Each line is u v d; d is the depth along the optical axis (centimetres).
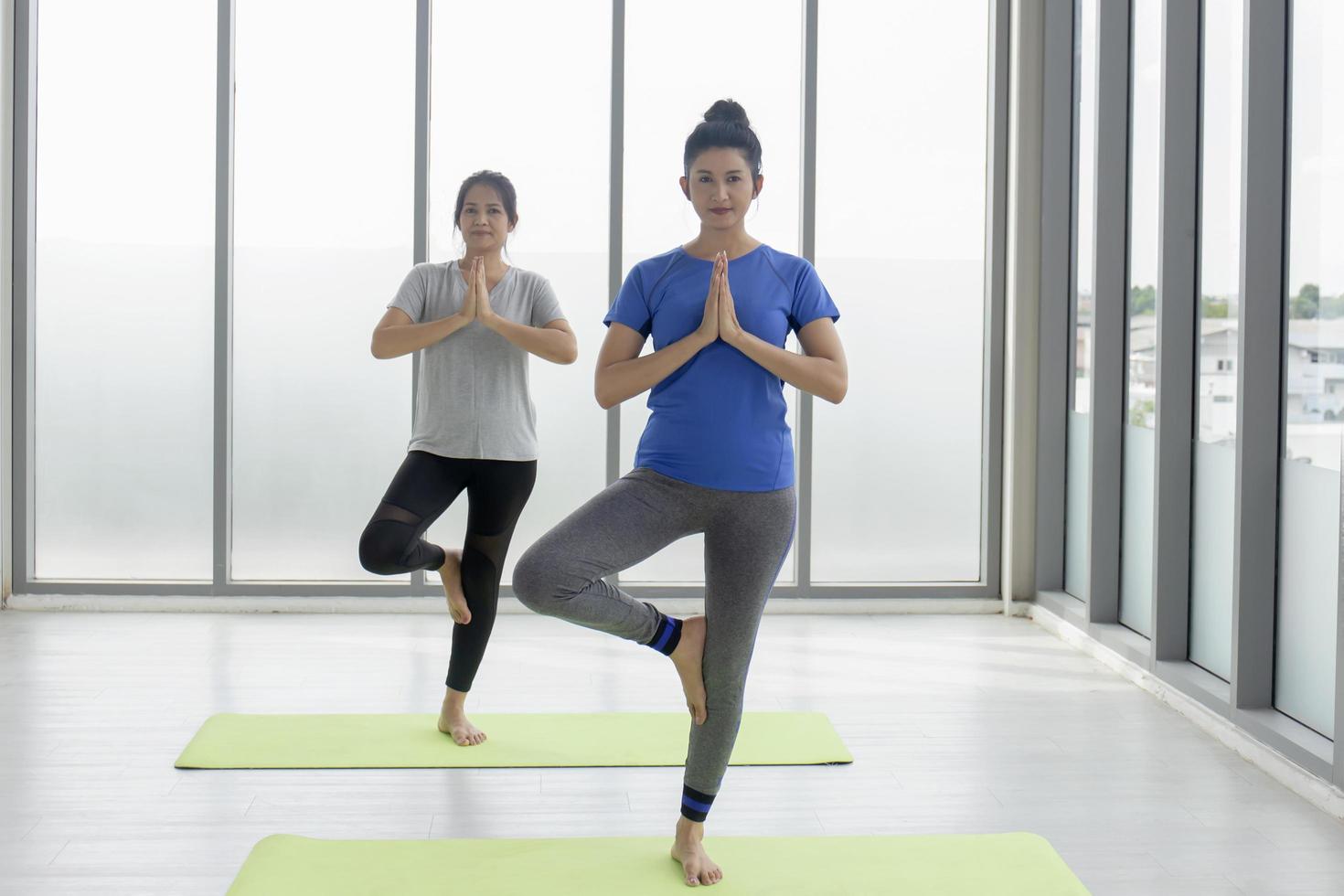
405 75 512
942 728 363
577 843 271
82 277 509
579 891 246
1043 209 508
